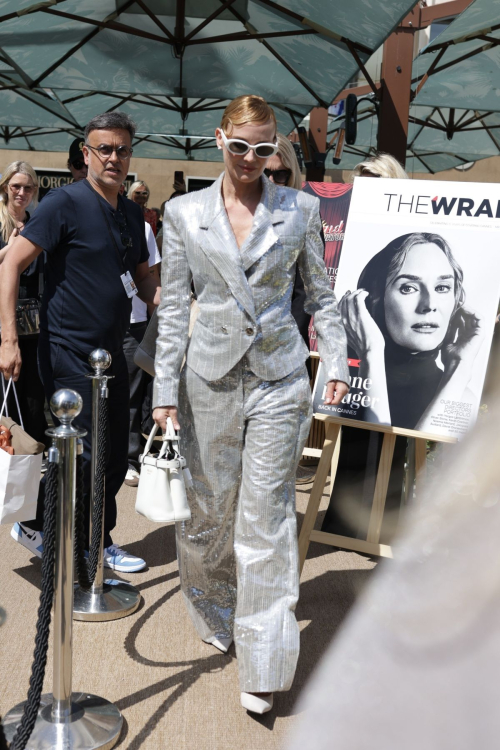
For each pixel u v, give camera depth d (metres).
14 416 4.12
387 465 3.14
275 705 2.25
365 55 5.79
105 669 2.43
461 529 0.30
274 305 2.29
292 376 2.30
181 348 2.38
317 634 2.70
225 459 2.33
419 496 0.33
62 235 2.85
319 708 0.35
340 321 2.46
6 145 10.38
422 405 2.99
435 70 6.28
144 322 4.57
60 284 2.91
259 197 2.32
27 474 2.42
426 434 2.94
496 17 5.29
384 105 5.50
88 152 2.93
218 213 2.26
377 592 0.33
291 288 2.35
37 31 5.75
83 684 2.33
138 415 4.58
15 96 8.33
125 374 3.12
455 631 0.29
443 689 0.29
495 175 12.54
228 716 2.18
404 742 0.29
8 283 2.77
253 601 2.17
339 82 6.61
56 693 2.02
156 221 6.08
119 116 2.91
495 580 0.28
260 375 2.25
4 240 3.88
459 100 7.38
